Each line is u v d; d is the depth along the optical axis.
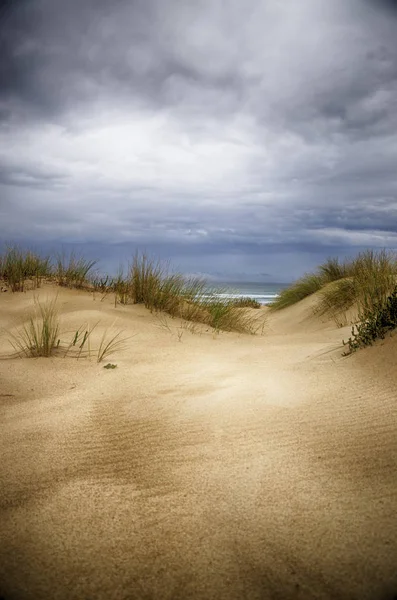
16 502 1.75
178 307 7.16
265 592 1.26
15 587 1.28
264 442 2.24
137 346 4.95
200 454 2.15
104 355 4.48
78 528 1.57
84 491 1.83
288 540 1.48
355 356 3.72
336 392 2.95
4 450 2.24
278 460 2.05
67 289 7.92
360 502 1.67
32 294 7.40
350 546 1.43
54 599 1.24
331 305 9.24
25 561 1.40
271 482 1.86
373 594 1.23
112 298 7.45
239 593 1.26
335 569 1.33
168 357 4.45
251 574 1.33
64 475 1.97
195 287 7.75
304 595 1.24
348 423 2.42
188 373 3.74
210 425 2.50
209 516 1.63
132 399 3.04
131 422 2.60
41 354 4.37
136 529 1.57
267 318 11.46
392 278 7.74
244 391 3.08
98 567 1.37
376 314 4.35
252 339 6.09
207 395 3.05
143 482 1.90
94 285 8.41
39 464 2.08
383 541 1.44
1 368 3.90
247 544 1.46
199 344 5.30
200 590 1.27
